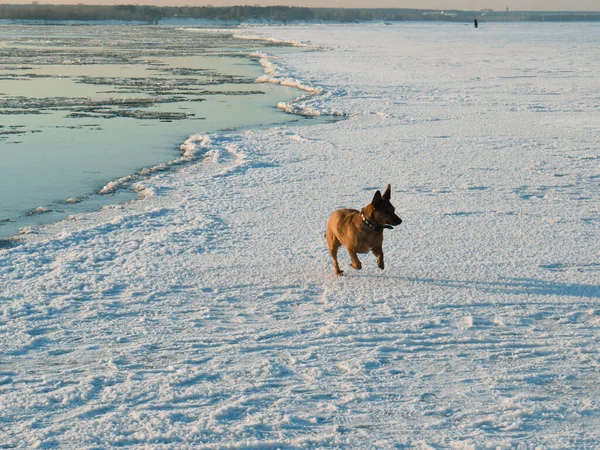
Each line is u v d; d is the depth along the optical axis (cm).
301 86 3309
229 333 658
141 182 1365
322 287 791
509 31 14175
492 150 1706
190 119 2317
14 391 532
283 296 760
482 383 549
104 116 2361
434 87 3158
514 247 940
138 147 1798
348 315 705
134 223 1073
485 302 740
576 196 1245
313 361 591
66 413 498
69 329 666
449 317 698
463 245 949
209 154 1675
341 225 796
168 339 643
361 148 1736
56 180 1416
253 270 852
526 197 1244
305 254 914
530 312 711
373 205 757
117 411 500
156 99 2864
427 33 12544
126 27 17838
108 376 559
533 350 614
